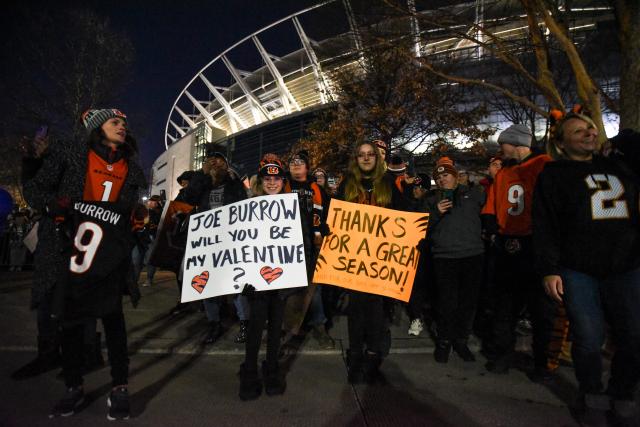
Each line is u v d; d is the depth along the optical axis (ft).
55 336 10.96
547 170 8.74
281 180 10.99
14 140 49.29
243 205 10.58
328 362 12.35
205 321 17.07
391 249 11.56
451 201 12.45
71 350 8.52
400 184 17.46
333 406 9.07
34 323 15.87
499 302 11.68
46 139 8.51
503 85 48.47
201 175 15.66
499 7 22.80
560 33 17.40
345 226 11.77
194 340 14.10
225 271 10.19
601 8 27.84
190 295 10.32
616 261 7.82
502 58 21.62
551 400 9.46
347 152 54.34
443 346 12.22
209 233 10.62
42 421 8.09
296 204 10.52
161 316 18.06
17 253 37.86
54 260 8.84
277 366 9.96
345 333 15.81
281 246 10.21
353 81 51.42
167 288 26.96
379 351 10.94
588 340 8.03
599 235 7.95
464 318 12.51
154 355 12.84
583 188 8.20
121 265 8.54
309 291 13.87
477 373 11.31
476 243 12.45
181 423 8.15
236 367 11.80
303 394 9.77
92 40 51.52
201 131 184.14
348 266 11.49
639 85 15.35
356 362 10.63
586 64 40.27
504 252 11.68
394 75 47.75
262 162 11.14
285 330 15.48
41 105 49.88
